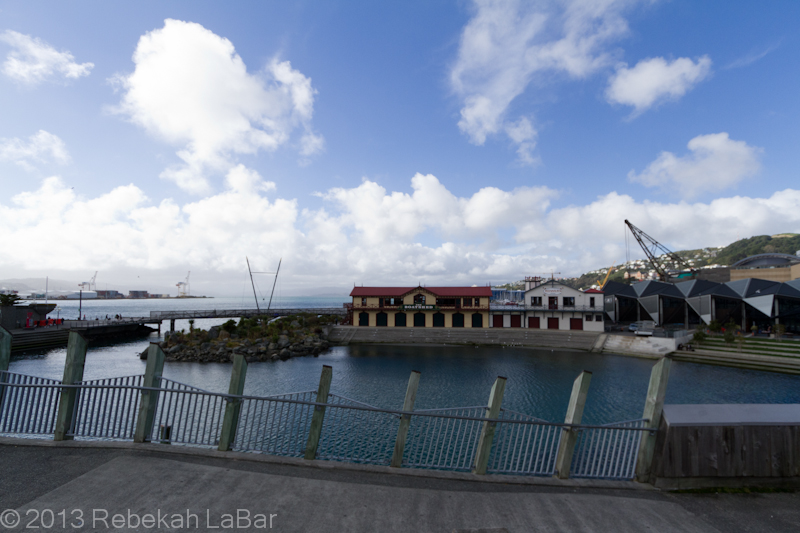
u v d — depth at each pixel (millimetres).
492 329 71250
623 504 6273
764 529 5613
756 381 39750
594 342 62562
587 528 5516
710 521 5793
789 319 62531
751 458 6961
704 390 36562
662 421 7129
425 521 5504
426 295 75688
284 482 6469
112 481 6246
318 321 80750
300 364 50469
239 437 10641
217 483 6312
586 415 30375
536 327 72188
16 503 5512
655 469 7055
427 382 40750
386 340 68125
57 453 7297
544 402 33594
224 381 41562
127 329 77625
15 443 7645
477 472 7457
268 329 65625
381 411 7480
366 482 6676
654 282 80500
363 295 76750
